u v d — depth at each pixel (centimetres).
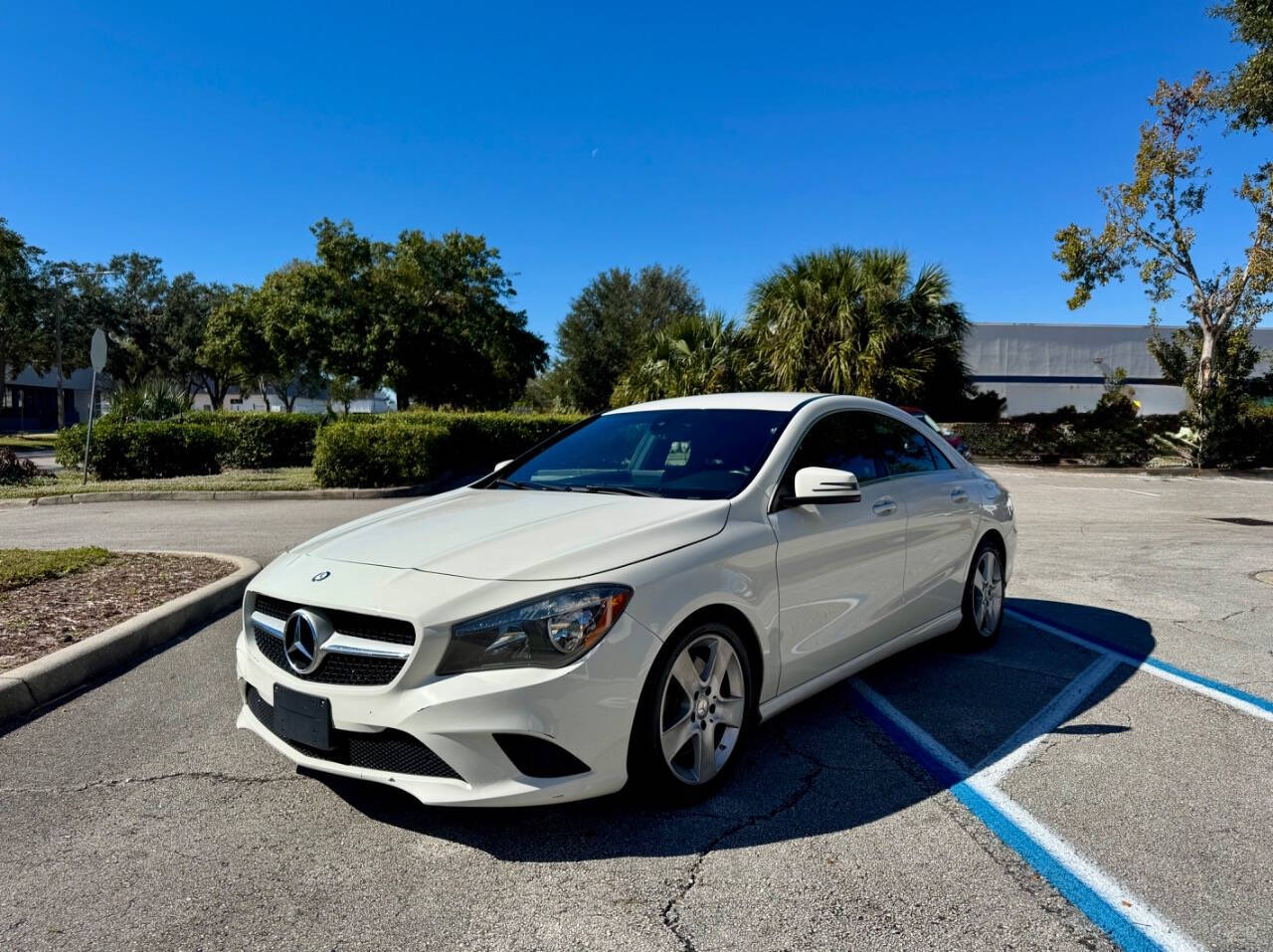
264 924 243
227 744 373
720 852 279
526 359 4819
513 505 368
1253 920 241
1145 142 2234
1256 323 2294
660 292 5306
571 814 307
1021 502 1397
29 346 5175
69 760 357
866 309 1862
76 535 958
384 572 297
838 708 413
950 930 237
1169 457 2347
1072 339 3606
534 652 268
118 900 255
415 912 247
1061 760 352
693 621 305
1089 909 246
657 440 419
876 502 410
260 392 6391
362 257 3881
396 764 275
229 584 618
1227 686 446
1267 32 1969
